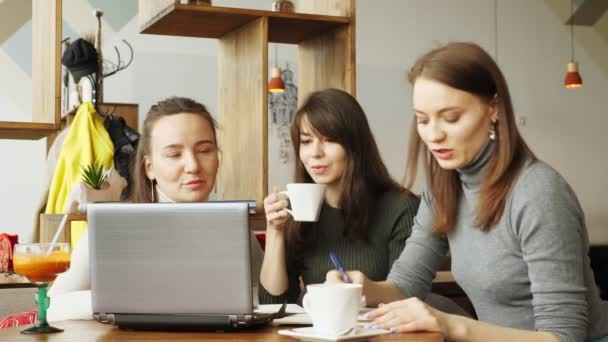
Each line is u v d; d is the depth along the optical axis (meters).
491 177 1.62
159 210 1.41
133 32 7.57
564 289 1.51
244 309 1.39
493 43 8.98
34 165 7.36
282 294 2.12
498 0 9.00
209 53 7.79
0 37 7.27
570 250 1.54
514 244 1.62
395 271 1.90
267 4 8.20
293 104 8.13
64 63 4.12
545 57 9.23
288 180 8.08
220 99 3.31
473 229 1.71
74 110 5.02
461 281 1.78
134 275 1.43
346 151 2.26
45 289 1.53
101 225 1.44
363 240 2.29
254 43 2.99
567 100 9.32
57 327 1.54
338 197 2.31
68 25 7.41
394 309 1.44
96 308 1.46
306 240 2.29
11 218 7.28
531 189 1.57
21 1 7.32
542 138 9.22
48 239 2.88
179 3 2.81
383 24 8.49
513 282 1.65
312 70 3.27
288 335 1.36
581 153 9.40
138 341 1.34
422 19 8.65
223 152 3.28
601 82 9.48
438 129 1.59
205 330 1.44
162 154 2.02
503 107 1.60
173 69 7.68
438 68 1.57
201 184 2.02
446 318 1.43
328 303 1.33
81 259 2.02
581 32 9.38
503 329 1.44
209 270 1.40
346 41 3.04
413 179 1.81
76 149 3.56
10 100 7.30
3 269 3.10
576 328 1.49
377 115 8.43
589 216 9.40
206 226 1.39
